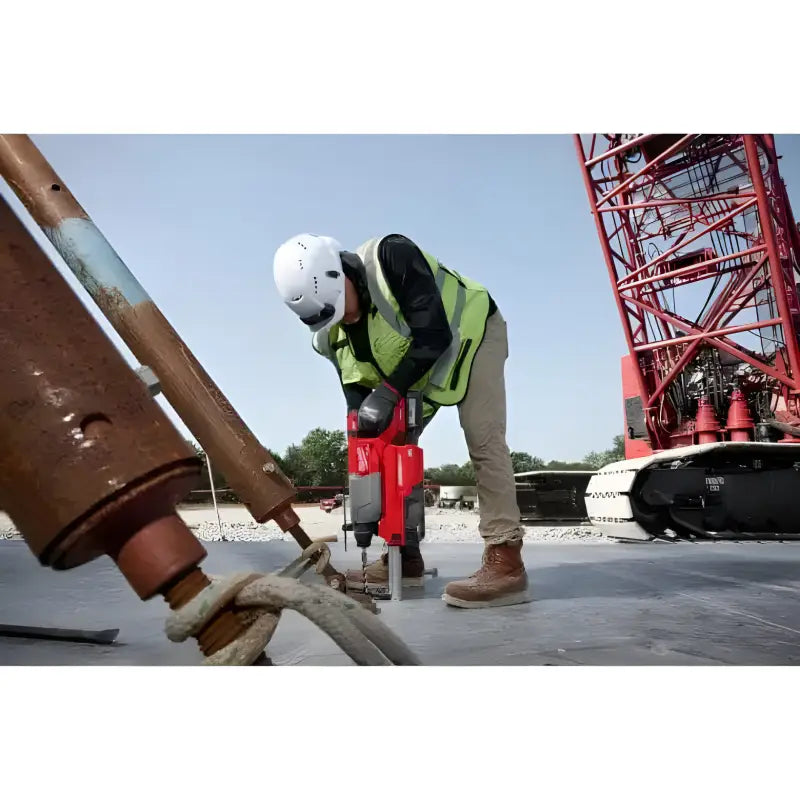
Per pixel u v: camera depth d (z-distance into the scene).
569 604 3.09
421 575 3.70
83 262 1.88
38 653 2.26
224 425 2.24
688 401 9.92
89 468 0.68
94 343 0.72
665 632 2.47
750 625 2.59
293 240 3.11
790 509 6.79
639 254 11.09
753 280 9.47
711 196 9.69
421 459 3.23
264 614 0.95
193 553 0.77
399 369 3.14
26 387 0.67
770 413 9.12
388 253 3.18
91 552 0.74
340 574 2.64
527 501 9.58
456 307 3.35
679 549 5.94
